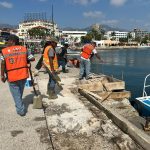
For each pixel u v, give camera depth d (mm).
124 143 2457
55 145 2420
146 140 2316
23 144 2441
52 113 3363
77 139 2559
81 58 6020
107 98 5301
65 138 2576
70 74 7094
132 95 8344
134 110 5246
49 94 4113
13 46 3062
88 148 2365
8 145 2420
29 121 3045
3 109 3523
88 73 6055
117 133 2697
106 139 2559
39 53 16844
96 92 5348
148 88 9422
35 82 5516
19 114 3236
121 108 5207
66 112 3414
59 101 3988
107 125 2928
